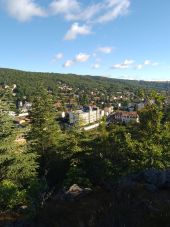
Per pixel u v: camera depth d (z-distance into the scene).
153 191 11.99
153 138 29.28
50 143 38.69
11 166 23.30
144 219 8.72
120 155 27.55
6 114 24.50
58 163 34.66
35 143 37.94
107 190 13.27
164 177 13.20
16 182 23.34
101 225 8.50
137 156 26.88
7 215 13.81
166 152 27.17
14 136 24.42
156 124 30.45
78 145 36.38
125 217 8.54
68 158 34.75
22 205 15.98
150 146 26.92
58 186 29.41
